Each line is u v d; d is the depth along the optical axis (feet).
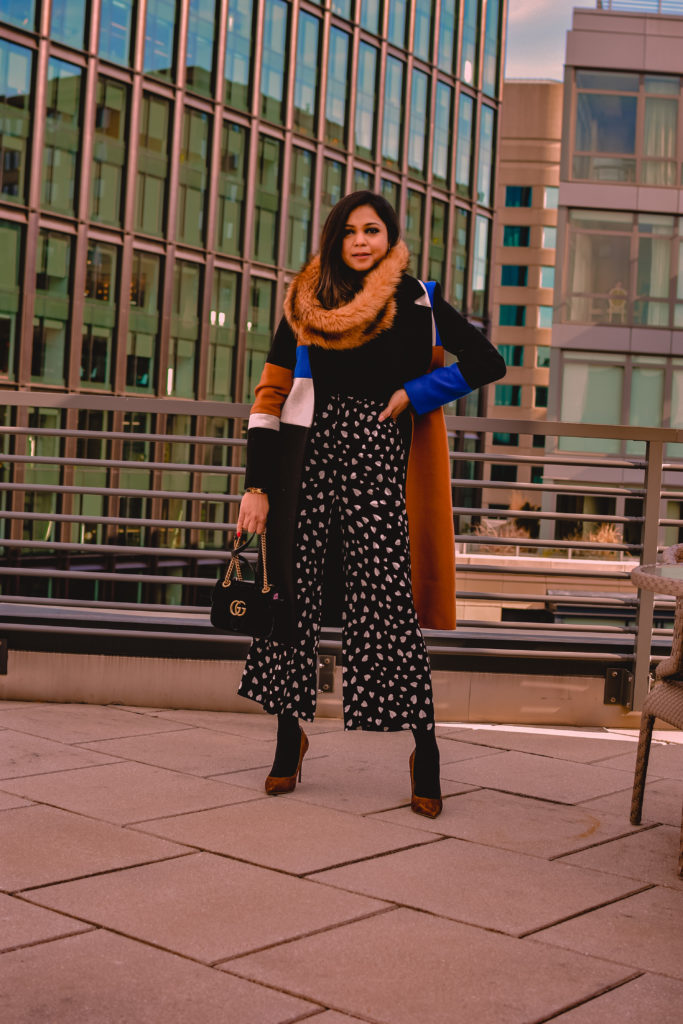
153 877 9.18
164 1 105.29
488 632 17.01
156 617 16.72
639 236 103.60
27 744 13.66
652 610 16.33
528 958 7.90
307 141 121.08
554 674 16.38
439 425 11.76
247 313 115.44
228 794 11.84
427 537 11.81
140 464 16.15
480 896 9.14
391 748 14.49
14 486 16.15
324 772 13.07
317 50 122.01
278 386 11.72
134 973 7.34
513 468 122.11
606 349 103.81
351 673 11.59
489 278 152.15
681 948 8.23
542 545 16.03
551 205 232.94
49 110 96.32
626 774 13.61
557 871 9.89
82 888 8.86
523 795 12.47
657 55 102.89
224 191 112.57
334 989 7.24
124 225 102.94
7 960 7.45
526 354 233.35
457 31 142.61
